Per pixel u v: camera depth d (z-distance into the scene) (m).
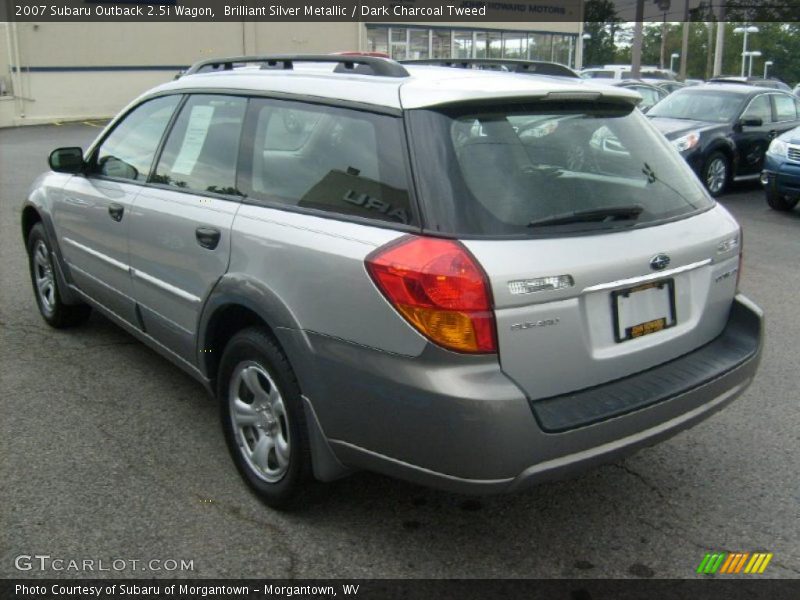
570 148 3.26
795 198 11.51
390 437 2.93
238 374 3.64
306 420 3.25
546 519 3.56
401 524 3.49
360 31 31.47
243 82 3.90
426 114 3.03
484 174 2.97
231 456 3.79
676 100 14.21
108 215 4.61
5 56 26.50
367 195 3.09
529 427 2.78
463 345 2.75
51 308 5.80
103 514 3.51
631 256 3.09
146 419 4.44
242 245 3.48
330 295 3.04
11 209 10.84
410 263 2.80
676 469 4.00
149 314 4.36
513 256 2.82
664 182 3.52
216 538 3.36
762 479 3.91
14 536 3.34
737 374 3.45
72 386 4.86
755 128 13.38
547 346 2.89
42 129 25.11
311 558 3.25
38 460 3.97
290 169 3.46
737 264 3.69
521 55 35.62
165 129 4.36
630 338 3.15
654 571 3.21
